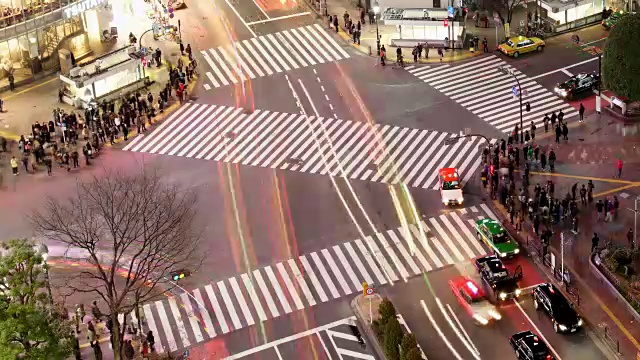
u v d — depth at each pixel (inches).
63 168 4279.0
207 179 4173.2
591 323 3299.7
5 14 4758.9
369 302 3415.4
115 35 5265.8
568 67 4724.4
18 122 4623.5
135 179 3900.1
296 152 4315.9
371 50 5017.2
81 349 3351.4
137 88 4854.8
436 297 3464.6
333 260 3676.2
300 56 5044.3
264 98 4724.4
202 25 5388.8
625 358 3152.1
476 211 3863.2
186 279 3634.4
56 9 4909.0
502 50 4849.9
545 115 4254.4
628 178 3951.8
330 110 4586.6
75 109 4702.3
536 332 3280.0
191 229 3875.5
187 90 4815.5
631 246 3535.9
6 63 4906.5
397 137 4352.9
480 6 5187.0
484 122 4399.6
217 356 3307.1
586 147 4163.4
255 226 3880.4
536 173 4025.6
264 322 3430.1
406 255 3671.3
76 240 3316.9
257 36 5255.9
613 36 4101.9
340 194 4025.6
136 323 3444.9
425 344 3275.1
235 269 3671.3
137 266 3516.2
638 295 3331.7
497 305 3400.6
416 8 5039.4
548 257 3560.5
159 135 4500.5
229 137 4456.2
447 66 4837.6
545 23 5032.0
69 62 4815.5
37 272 2984.7
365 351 3270.2
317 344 3316.9
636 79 4060.0
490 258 3501.5
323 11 5408.5
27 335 2815.0
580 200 3846.0
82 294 3553.2
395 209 3914.9
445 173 3983.8
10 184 4195.4
